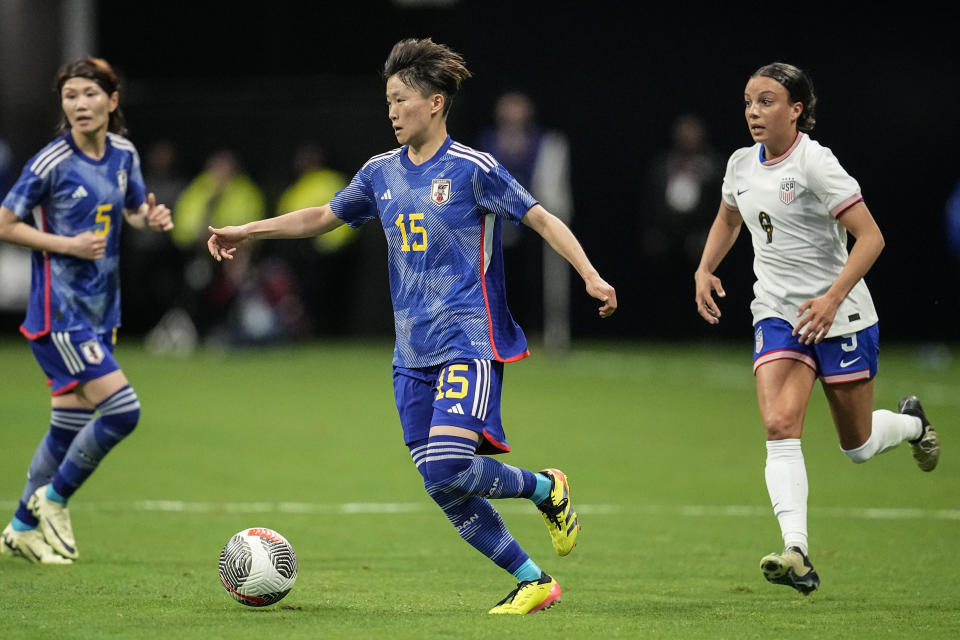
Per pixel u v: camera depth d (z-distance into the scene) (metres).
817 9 74.88
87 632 18.47
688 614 20.09
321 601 21.08
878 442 23.53
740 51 75.69
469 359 20.05
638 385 56.53
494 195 20.11
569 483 34.53
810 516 30.17
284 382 57.22
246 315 69.75
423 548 26.50
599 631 18.64
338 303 75.75
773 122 21.48
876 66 75.00
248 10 76.88
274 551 20.17
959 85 74.56
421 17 76.44
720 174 66.88
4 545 24.86
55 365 24.75
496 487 20.08
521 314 74.94
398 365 20.66
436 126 20.36
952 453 39.34
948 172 75.19
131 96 75.12
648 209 67.94
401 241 20.41
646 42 75.94
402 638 18.06
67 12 75.44
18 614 19.77
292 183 74.69
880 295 76.50
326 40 76.81
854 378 21.84
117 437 24.64
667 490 33.62
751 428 44.59
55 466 25.19
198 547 26.28
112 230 25.30
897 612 20.38
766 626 19.17
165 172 70.50
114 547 26.25
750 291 75.94
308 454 39.06
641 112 76.31
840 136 75.50
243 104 74.94
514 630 18.64
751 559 25.47
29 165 24.42
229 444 40.62
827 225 21.64
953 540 27.33
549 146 63.59
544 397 52.53
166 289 75.31
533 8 75.75
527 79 76.06
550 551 26.31
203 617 19.56
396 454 39.31
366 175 21.08
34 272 24.97
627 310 77.19
